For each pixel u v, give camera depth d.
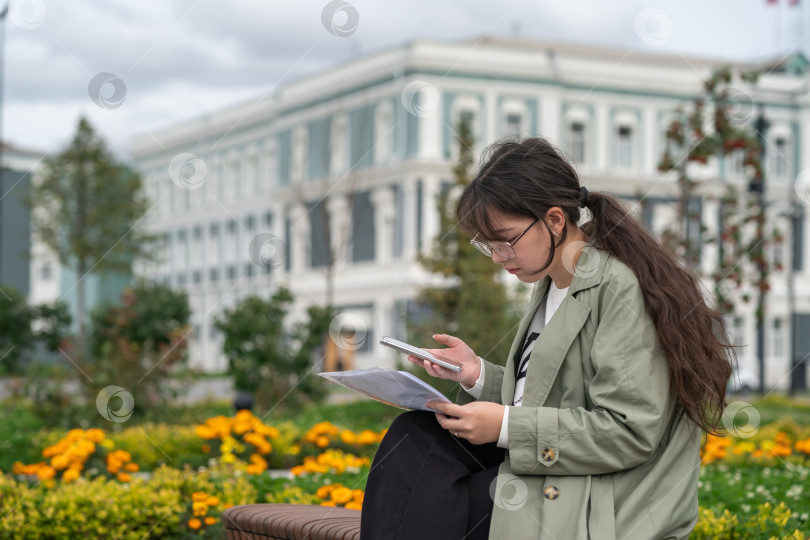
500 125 25.11
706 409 1.87
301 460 4.93
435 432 1.96
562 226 1.96
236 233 29.09
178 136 30.64
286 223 26.89
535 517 1.82
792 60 18.41
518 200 1.92
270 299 8.97
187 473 3.67
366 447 5.19
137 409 7.39
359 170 25.17
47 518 3.27
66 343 7.79
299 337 8.93
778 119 24.03
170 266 30.67
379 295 24.05
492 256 2.02
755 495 3.46
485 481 1.93
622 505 1.82
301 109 26.98
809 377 18.73
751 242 6.62
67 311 7.90
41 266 27.62
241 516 2.33
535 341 1.97
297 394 8.89
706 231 6.64
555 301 2.04
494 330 8.25
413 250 23.81
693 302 1.88
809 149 24.41
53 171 19.70
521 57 25.27
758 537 2.79
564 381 1.91
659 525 1.80
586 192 1.99
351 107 25.69
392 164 24.39
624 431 1.79
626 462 1.81
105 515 3.29
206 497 3.35
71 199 19.83
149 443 5.19
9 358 7.55
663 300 1.85
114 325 7.68
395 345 2.06
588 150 26.14
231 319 8.81
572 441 1.81
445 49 24.56
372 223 25.08
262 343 8.79
